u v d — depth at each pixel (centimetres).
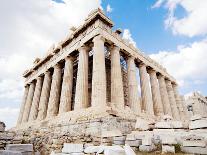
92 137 1210
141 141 978
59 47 2698
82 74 2017
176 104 3425
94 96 1677
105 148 707
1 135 1423
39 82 3144
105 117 1233
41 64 3219
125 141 1022
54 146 1438
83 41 2222
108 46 2283
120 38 2384
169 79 3375
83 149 809
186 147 834
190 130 996
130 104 2147
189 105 4775
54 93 2497
